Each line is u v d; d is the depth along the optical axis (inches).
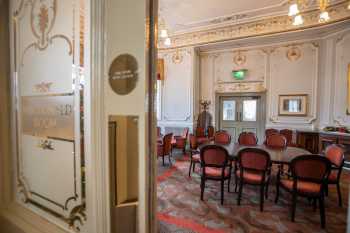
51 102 35.9
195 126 243.8
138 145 29.0
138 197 29.4
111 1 29.1
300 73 205.8
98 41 29.2
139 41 28.7
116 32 29.1
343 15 158.2
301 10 168.9
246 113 235.0
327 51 190.4
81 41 30.8
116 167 30.2
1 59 44.8
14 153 44.3
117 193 30.3
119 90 29.4
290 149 132.4
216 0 162.2
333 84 185.3
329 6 162.9
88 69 29.5
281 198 111.9
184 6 171.3
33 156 40.1
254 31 200.2
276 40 210.4
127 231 30.1
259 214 94.9
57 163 35.4
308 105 203.2
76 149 32.0
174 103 249.4
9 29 43.7
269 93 219.9
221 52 241.1
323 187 85.2
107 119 29.7
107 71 29.4
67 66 32.8
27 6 39.6
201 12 182.1
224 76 240.8
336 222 88.8
